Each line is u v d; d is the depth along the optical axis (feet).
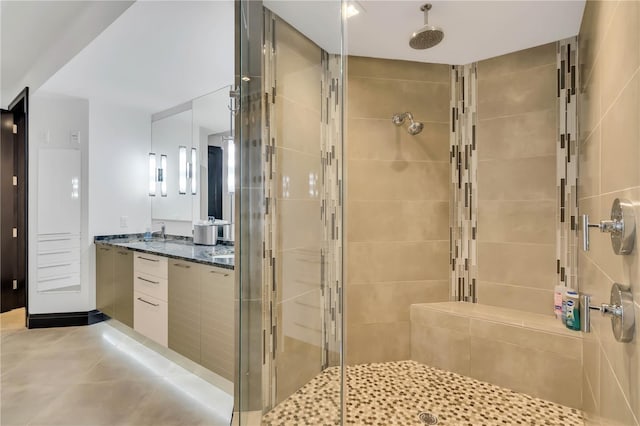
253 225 5.14
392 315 7.62
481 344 6.76
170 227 10.69
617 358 3.59
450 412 5.75
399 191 7.68
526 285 7.11
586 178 5.41
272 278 5.29
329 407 5.28
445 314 7.17
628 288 3.09
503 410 5.80
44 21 7.14
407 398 6.16
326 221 5.75
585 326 3.37
